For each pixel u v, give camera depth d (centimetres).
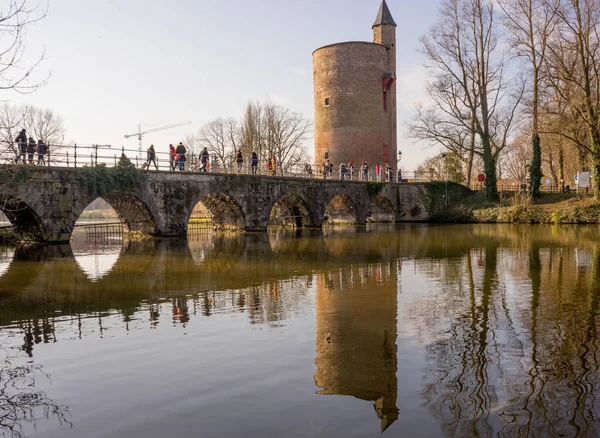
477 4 3891
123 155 2436
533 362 599
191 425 452
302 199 3400
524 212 3506
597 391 512
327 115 4569
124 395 522
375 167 4356
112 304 958
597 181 3186
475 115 4016
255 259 1630
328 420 456
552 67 3142
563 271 1268
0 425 463
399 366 593
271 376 564
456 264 1439
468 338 700
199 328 774
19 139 2061
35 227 2175
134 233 2759
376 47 4531
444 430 436
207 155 2869
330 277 1245
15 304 966
